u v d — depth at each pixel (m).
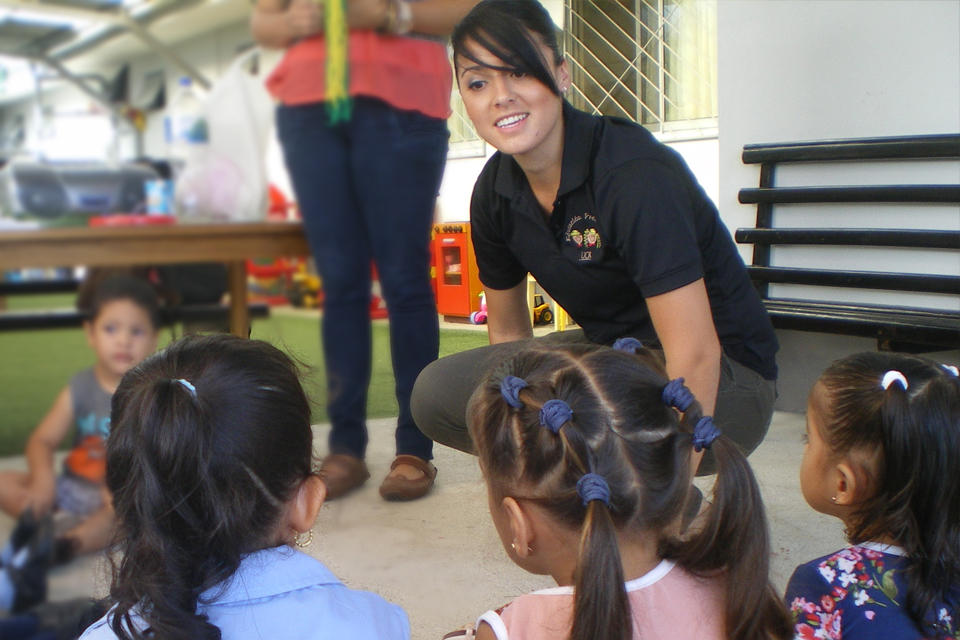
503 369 0.94
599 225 1.36
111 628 0.76
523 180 1.48
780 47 2.57
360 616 0.82
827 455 1.12
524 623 0.84
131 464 0.72
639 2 4.90
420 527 1.65
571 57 5.17
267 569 0.77
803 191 2.49
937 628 1.00
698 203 1.42
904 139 2.28
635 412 0.83
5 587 0.76
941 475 1.01
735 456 0.83
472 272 5.04
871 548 1.05
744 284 1.51
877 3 2.38
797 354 2.59
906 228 2.37
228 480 0.74
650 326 1.51
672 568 0.83
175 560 0.73
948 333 1.96
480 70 1.31
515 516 0.85
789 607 1.05
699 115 4.75
